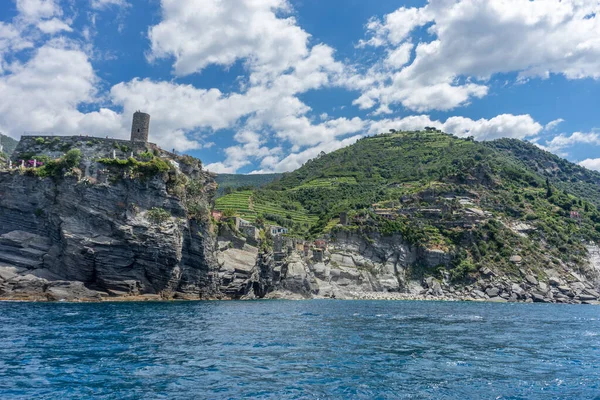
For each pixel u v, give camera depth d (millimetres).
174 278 87938
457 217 167500
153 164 87125
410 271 154000
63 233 78125
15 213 79875
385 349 36844
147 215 84562
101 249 79562
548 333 50812
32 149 93500
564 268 154625
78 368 26938
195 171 108438
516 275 148750
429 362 32000
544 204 195125
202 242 94938
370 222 163375
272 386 24391
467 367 30719
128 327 44094
